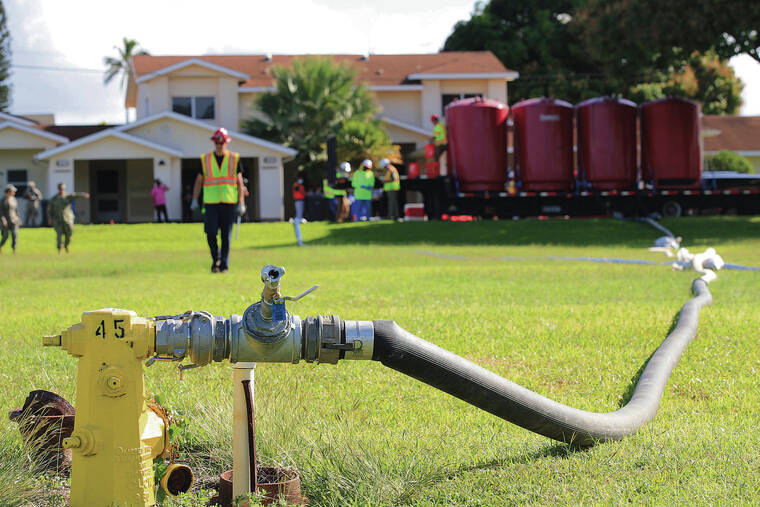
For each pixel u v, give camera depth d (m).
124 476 2.58
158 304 8.62
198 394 4.30
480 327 6.78
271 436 3.45
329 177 29.27
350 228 25.95
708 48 28.28
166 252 21.20
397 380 4.92
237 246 22.56
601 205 28.59
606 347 5.95
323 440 3.45
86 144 34.88
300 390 4.48
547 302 8.81
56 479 3.16
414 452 3.40
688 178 28.36
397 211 28.81
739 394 4.53
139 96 41.34
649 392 4.20
